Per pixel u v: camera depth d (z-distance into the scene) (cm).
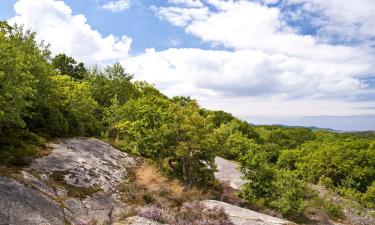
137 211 1706
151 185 2383
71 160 2205
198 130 2709
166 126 2755
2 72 1575
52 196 1638
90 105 3375
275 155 8019
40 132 2606
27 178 1670
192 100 3014
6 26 2659
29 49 2638
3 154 1845
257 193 2878
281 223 2038
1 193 1419
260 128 12338
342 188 5662
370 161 7194
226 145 2872
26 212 1388
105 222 1545
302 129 11262
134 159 2995
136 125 3053
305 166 6875
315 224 2792
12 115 1739
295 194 2853
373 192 4919
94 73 5256
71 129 3036
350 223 3394
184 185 2550
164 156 2773
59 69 6109
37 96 2533
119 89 5219
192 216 1822
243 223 1912
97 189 1983
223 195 2639
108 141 3288
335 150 7162
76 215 1616
